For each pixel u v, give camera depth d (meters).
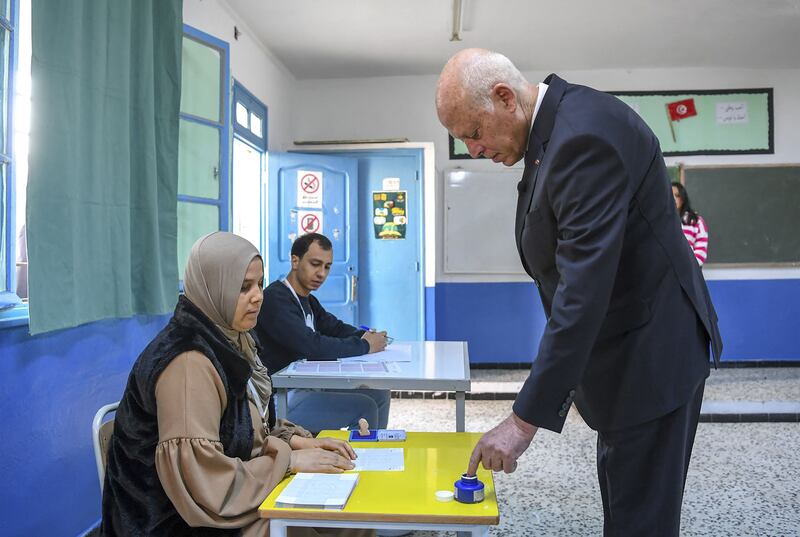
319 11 4.45
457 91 1.32
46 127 2.02
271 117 5.32
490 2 4.38
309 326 2.70
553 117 1.29
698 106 5.91
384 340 2.76
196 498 1.18
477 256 6.06
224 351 1.32
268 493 1.26
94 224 2.32
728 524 2.57
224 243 1.41
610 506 1.36
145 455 1.27
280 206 5.20
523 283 6.05
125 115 2.51
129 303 2.53
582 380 1.36
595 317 1.17
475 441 1.58
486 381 5.40
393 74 5.94
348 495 1.18
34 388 2.07
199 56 3.33
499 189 6.04
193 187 3.29
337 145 5.60
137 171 2.67
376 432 1.62
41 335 2.11
